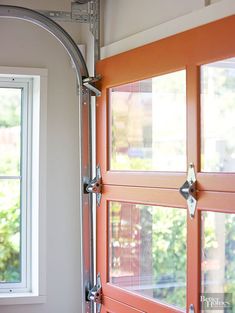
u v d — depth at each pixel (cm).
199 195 221
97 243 287
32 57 317
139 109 267
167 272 247
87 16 296
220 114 218
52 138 320
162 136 252
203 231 222
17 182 329
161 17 252
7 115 328
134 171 261
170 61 238
